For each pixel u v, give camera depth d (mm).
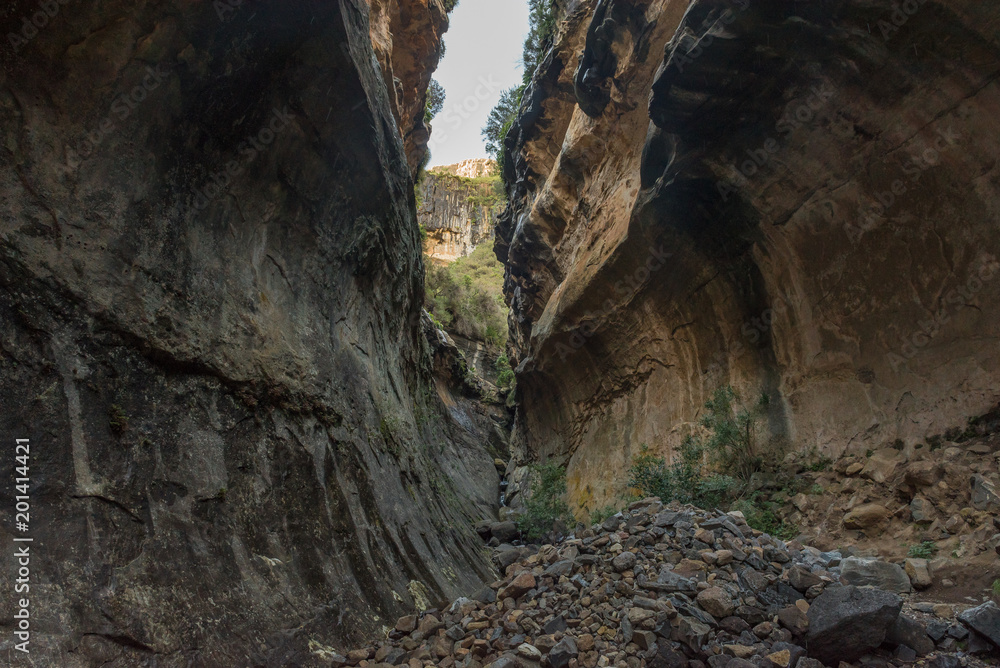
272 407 7840
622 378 16859
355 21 11094
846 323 10297
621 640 5246
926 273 8945
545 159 23031
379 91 12773
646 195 13289
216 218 7898
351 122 10055
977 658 4695
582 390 19078
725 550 6141
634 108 15828
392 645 6324
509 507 20812
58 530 4883
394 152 13484
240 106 7973
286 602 6195
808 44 9055
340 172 10414
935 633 5023
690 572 5941
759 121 10445
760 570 6012
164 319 6660
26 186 5688
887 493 8414
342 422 9305
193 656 5000
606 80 15891
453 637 5988
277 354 8258
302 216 9680
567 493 17750
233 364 7395
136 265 6523
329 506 7922
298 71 8680
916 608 5727
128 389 6070
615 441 16344
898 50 8359
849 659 4793
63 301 5707
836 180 10062
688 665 4863
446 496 14156
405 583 8227
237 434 7164
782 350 11625
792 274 11359
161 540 5562
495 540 14016
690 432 13297
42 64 5949
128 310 6277
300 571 6770
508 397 32531
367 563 7715
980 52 7727
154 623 4941
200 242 7535
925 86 8430
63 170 6027
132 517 5480
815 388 10695
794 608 5305
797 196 10727
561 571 6527
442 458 17875
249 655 5371
